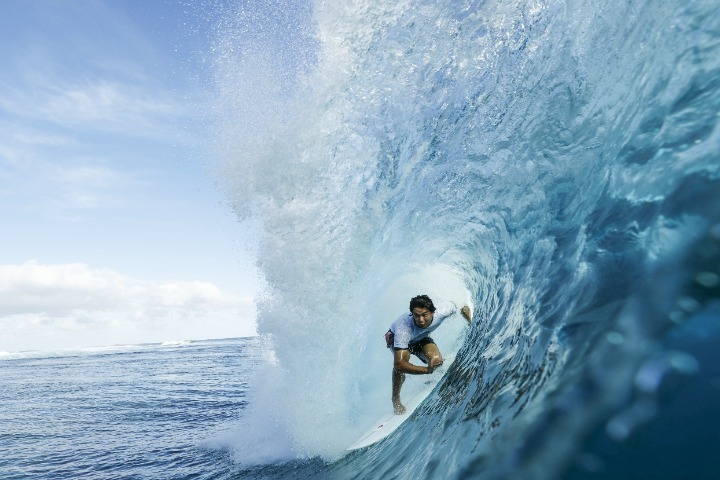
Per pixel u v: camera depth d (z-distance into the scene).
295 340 5.13
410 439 3.03
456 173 4.38
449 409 2.64
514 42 3.64
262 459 4.84
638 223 1.35
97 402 11.37
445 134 4.38
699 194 1.11
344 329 5.02
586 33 2.88
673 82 1.63
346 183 5.14
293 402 4.97
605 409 0.91
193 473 4.88
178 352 39.12
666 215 1.18
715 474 0.72
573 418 0.96
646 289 1.02
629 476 0.80
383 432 3.89
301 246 5.25
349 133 5.02
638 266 1.19
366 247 5.12
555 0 3.22
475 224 4.27
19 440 7.54
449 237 4.71
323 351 5.01
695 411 0.79
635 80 2.10
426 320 4.06
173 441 6.64
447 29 4.25
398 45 4.63
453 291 5.20
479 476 1.08
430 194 4.62
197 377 15.86
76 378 18.95
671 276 0.99
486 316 3.53
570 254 1.99
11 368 30.30
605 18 2.70
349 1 4.85
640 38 2.24
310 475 3.72
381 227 5.06
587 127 2.71
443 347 4.69
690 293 0.92
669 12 1.96
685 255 1.00
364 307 5.09
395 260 5.12
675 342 0.88
